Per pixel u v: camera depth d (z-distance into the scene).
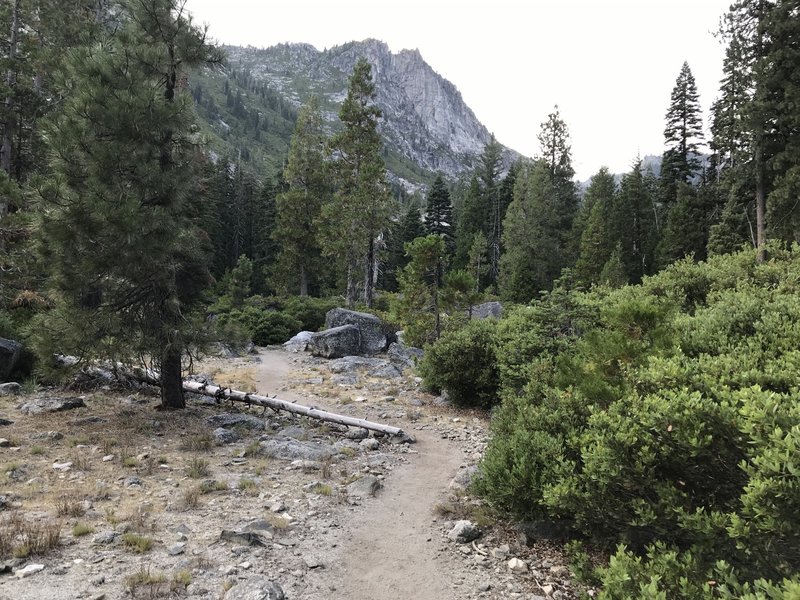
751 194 25.70
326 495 7.75
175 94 11.67
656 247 45.16
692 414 4.03
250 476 8.21
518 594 5.18
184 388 14.05
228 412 12.83
